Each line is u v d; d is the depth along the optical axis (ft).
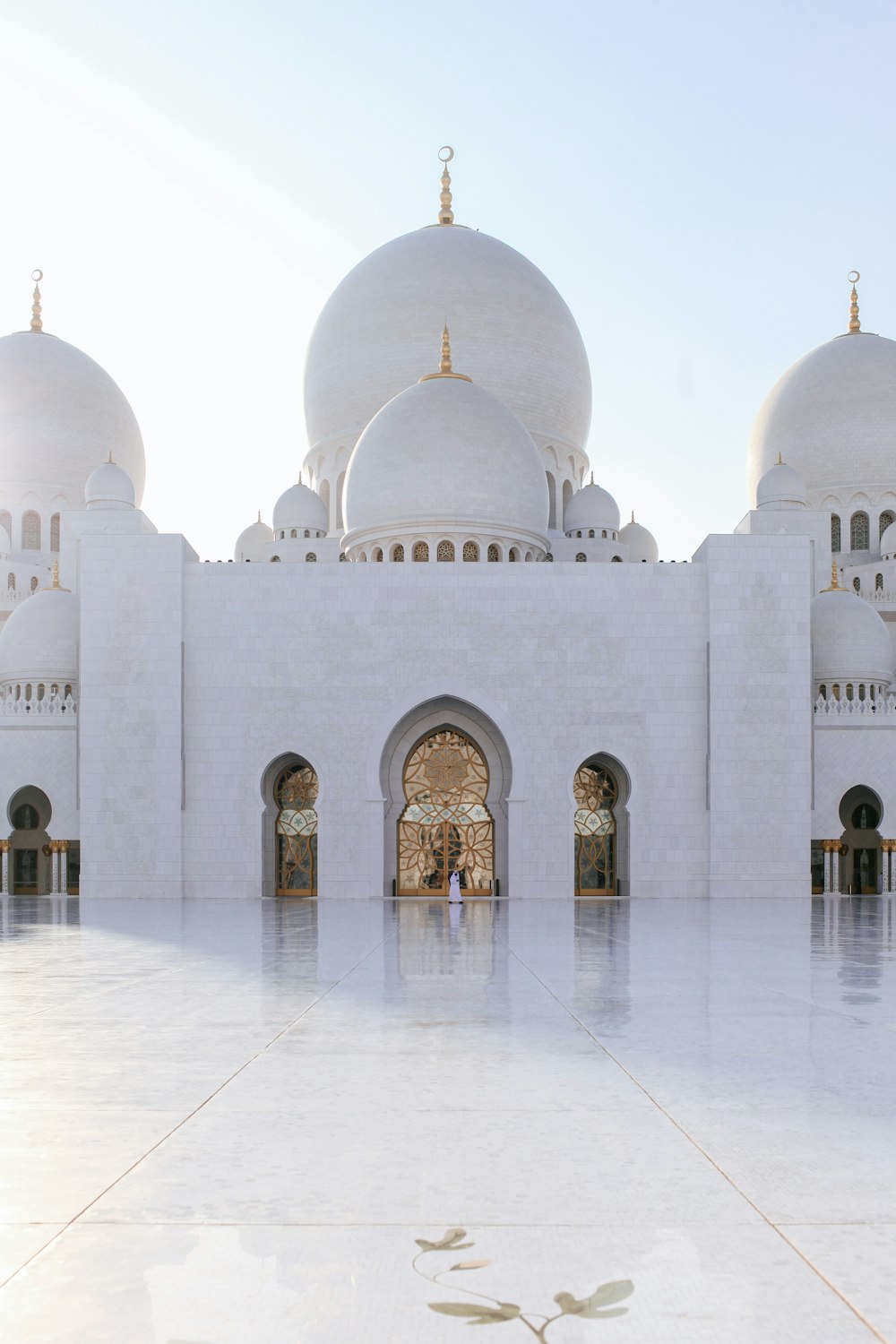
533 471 185.78
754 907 133.59
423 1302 16.14
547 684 159.02
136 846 156.35
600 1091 29.09
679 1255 17.79
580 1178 21.62
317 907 133.49
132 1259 17.71
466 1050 35.01
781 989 50.52
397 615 159.43
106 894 155.94
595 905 138.00
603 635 159.63
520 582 159.94
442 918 110.63
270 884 158.61
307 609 159.53
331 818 156.97
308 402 226.99
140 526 182.80
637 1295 16.35
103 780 157.07
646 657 159.63
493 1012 43.19
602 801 162.91
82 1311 15.92
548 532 203.31
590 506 206.90
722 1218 19.43
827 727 171.01
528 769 157.58
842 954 68.90
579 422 224.74
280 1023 40.68
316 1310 15.89
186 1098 28.58
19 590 213.87
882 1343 14.89
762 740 158.20
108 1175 21.98
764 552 159.94
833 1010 43.75
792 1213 19.67
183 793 157.38
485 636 159.33
